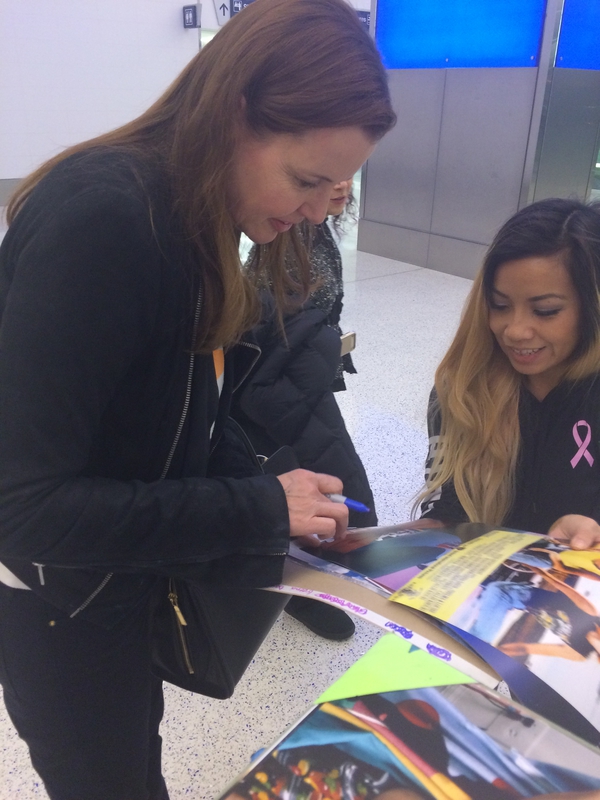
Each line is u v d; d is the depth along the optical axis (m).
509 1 4.48
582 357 0.97
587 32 4.48
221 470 0.93
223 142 0.58
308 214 0.66
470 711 0.45
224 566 0.69
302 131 0.56
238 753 1.36
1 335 0.57
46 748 0.83
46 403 0.56
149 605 0.83
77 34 6.90
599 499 1.02
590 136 4.92
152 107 0.68
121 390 0.67
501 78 4.68
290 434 1.59
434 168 5.35
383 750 0.41
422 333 3.91
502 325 0.99
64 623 0.76
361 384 3.19
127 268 0.56
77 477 0.62
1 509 0.59
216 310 0.67
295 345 1.53
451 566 0.63
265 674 1.58
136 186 0.59
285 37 0.56
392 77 5.46
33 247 0.56
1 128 6.71
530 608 0.54
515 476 1.07
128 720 0.85
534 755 0.41
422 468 2.44
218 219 0.62
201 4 7.36
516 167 4.75
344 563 0.69
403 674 0.48
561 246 0.91
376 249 6.14
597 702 0.45
